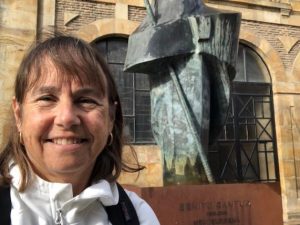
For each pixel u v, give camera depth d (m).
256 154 11.57
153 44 4.05
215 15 4.10
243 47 11.84
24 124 1.24
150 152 10.34
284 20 12.17
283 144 11.48
